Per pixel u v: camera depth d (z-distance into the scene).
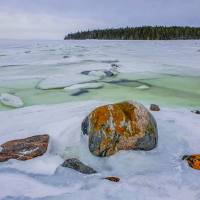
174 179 4.15
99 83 12.23
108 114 4.94
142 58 22.75
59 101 9.37
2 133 6.22
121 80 13.27
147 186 3.95
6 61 21.02
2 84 12.37
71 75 14.40
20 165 4.59
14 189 3.86
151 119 5.13
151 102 9.11
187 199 3.62
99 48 36.06
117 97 9.88
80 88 11.29
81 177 4.21
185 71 15.91
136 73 15.22
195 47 36.56
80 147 5.14
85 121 5.29
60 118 7.01
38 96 10.16
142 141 4.90
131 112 5.00
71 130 5.90
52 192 3.79
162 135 5.54
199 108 8.34
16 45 45.28
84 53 28.05
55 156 4.95
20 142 5.15
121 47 38.12
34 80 13.24
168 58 22.66
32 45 45.38
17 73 15.42
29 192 3.78
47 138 5.36
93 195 3.68
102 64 18.69
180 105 8.77
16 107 8.63
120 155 4.79
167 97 9.98
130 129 4.88
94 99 9.55
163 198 3.63
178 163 4.64
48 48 36.44
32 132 6.03
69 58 22.73
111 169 4.53
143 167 4.55
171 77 14.08
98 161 4.74
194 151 5.08
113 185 3.95
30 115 7.45
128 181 4.10
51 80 13.06
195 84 12.42
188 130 5.95
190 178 4.17
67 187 3.93
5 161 4.70
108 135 4.82
